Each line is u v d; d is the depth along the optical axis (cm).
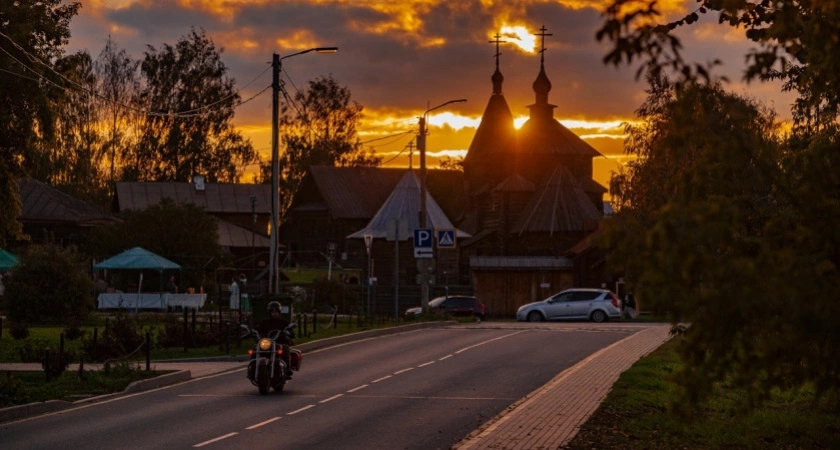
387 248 11675
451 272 10875
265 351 2756
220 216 12912
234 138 14388
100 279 8556
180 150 13950
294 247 13238
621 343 4250
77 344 4231
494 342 4475
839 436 2058
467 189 12500
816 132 1554
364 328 5219
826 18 1064
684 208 984
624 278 1056
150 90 13838
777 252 999
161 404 2541
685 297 995
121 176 13762
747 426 2138
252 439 1962
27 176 5350
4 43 4969
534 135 12056
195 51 14125
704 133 1069
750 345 1042
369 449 1845
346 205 12450
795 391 1183
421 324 5769
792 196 1091
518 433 1916
